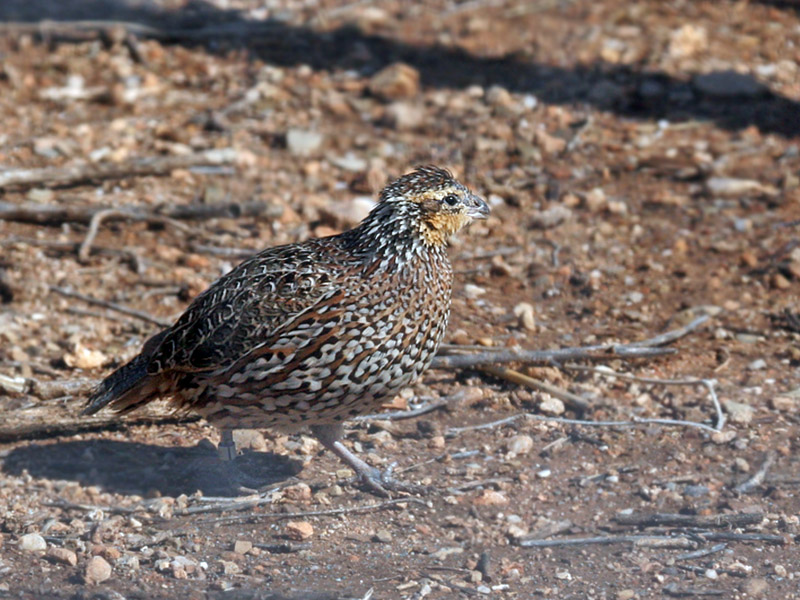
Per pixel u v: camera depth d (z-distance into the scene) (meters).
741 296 12.12
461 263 12.84
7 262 12.05
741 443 9.52
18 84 16.11
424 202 8.35
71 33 17.73
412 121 15.77
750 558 8.09
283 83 16.86
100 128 15.23
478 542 8.33
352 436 9.76
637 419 9.88
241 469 9.23
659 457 9.40
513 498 8.89
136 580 7.80
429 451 9.55
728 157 14.99
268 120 15.77
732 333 11.46
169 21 18.97
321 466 9.34
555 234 13.45
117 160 14.38
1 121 15.12
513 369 10.57
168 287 11.93
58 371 10.37
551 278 12.49
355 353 8.05
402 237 8.30
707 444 9.55
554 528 8.44
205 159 14.42
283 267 8.28
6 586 7.71
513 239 13.34
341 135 15.41
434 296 8.42
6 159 14.08
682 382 10.33
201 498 8.76
